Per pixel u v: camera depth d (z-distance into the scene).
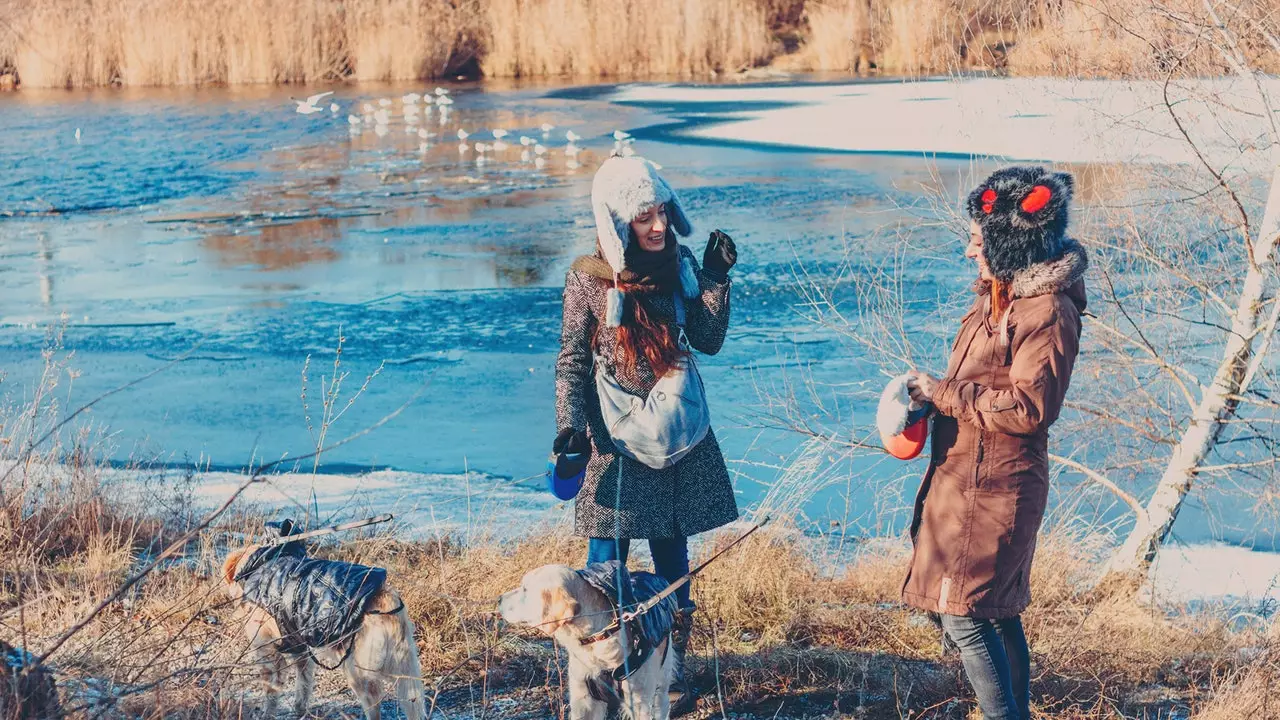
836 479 6.91
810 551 6.11
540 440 9.35
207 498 7.18
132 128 29.44
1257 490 7.17
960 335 3.79
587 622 3.66
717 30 40.53
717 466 4.28
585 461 4.07
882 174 19.39
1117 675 4.63
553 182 21.61
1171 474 6.16
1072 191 3.57
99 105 33.88
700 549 5.79
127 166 24.20
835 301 12.46
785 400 8.31
